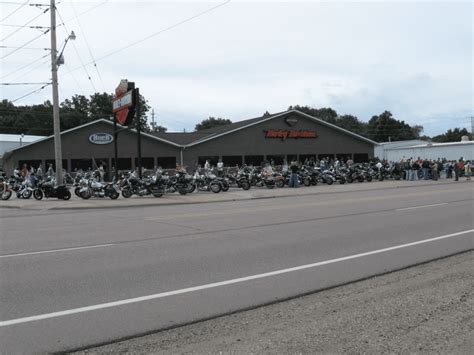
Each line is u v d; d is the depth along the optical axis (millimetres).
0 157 62250
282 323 4922
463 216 12969
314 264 7527
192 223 12578
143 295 5941
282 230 11016
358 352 4152
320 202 18219
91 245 9445
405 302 5527
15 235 11047
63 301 5703
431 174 36344
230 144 45375
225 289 6188
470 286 6137
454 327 4734
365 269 7176
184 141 45312
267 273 6984
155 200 20984
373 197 20125
